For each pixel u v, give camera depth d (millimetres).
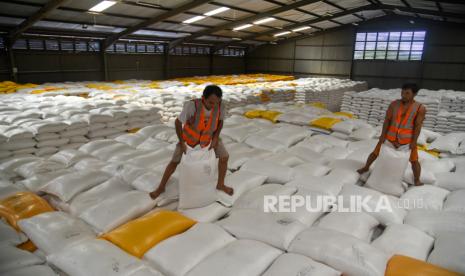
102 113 5445
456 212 2512
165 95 7797
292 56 19500
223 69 19766
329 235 2141
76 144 5016
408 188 3326
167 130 4746
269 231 2244
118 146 4051
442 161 3711
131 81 11789
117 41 13398
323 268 1850
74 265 1831
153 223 2256
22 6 8055
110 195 2783
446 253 2021
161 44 15391
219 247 2148
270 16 12672
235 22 13062
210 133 2621
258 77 16172
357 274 1875
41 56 11031
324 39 18047
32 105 5906
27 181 2984
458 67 14086
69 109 5582
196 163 2580
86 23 10438
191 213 2645
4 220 2416
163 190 2762
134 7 9727
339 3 12766
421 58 15039
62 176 2930
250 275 1859
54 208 2785
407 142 3086
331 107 12398
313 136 4641
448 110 8102
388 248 2203
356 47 17109
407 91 2980
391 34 15781
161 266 1947
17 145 4336
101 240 2062
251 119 5543
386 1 12164
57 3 7766
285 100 10523
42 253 2135
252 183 3121
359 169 3490
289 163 3652
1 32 9594
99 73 13102
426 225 2449
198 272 1863
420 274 1767
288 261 1920
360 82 15039
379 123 8398
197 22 12812
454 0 7906
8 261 1884
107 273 1733
